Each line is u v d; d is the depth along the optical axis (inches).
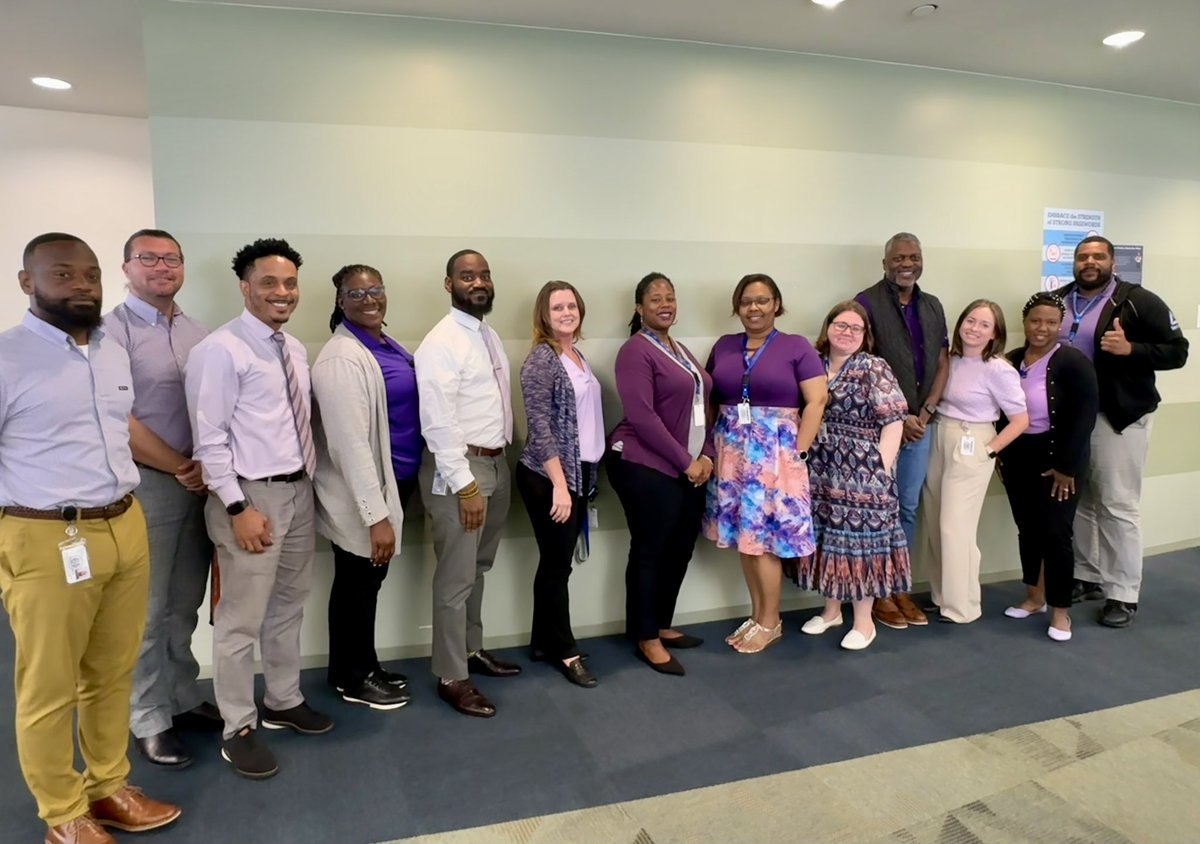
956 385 132.3
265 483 85.8
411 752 92.0
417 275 114.5
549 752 92.2
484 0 105.8
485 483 102.7
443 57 113.0
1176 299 169.6
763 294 117.3
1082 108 153.9
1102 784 85.8
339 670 104.7
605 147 121.6
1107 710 102.8
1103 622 133.4
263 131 107.2
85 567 68.1
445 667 102.9
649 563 115.9
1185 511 176.9
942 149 143.3
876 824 78.9
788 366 117.1
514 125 116.8
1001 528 156.9
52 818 71.4
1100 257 134.6
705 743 94.4
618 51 120.8
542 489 107.7
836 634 129.5
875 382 120.2
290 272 86.0
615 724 99.0
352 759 90.3
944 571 134.3
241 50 105.5
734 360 120.0
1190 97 161.2
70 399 67.1
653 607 116.7
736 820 79.4
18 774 87.4
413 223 113.7
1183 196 167.2
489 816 79.8
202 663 112.8
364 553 94.3
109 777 76.7
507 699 106.0
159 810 77.7
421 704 104.2
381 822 78.6
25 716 68.9
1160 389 169.9
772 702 105.3
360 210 111.4
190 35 103.8
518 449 121.3
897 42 126.8
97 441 69.1
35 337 66.9
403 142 112.3
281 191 108.5
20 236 167.6
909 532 138.1
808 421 117.6
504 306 118.8
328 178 110.0
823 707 103.8
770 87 130.1
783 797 83.4
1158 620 135.6
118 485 71.1
